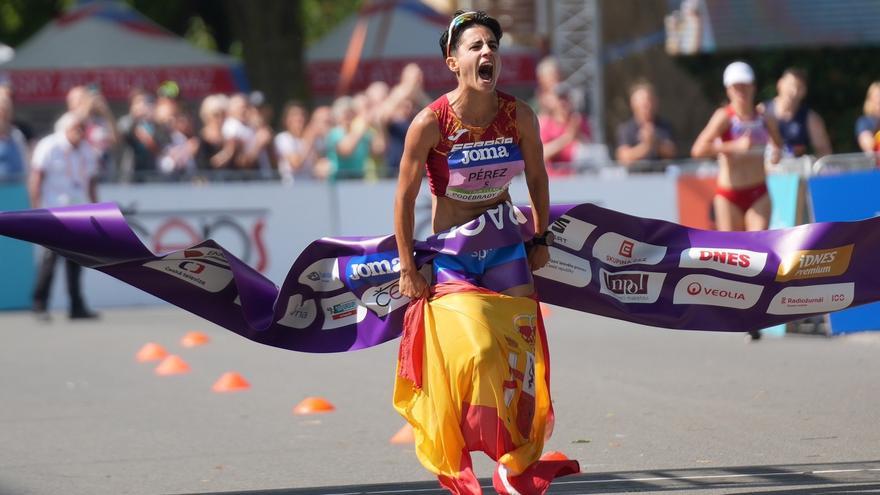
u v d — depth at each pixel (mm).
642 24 66188
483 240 14414
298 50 63781
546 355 14906
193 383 26047
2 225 15242
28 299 41375
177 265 15734
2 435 20906
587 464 17641
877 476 16156
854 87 67875
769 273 16906
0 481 17516
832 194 29594
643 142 43406
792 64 67625
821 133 33562
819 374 24562
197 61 64000
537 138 14539
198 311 16016
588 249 16609
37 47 63531
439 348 14094
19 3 84125
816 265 16953
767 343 29547
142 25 64812
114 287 41469
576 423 20672
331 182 41875
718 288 16938
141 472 17922
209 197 40969
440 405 14023
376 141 43656
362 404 23094
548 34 68062
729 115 28719
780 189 30844
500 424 13805
